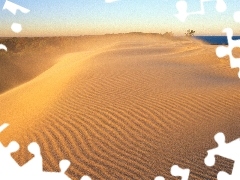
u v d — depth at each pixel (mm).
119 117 10984
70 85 15406
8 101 16109
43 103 13711
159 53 28422
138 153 8609
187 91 13484
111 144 9203
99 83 15406
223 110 11289
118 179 7449
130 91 13789
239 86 14211
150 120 10609
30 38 58031
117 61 22250
